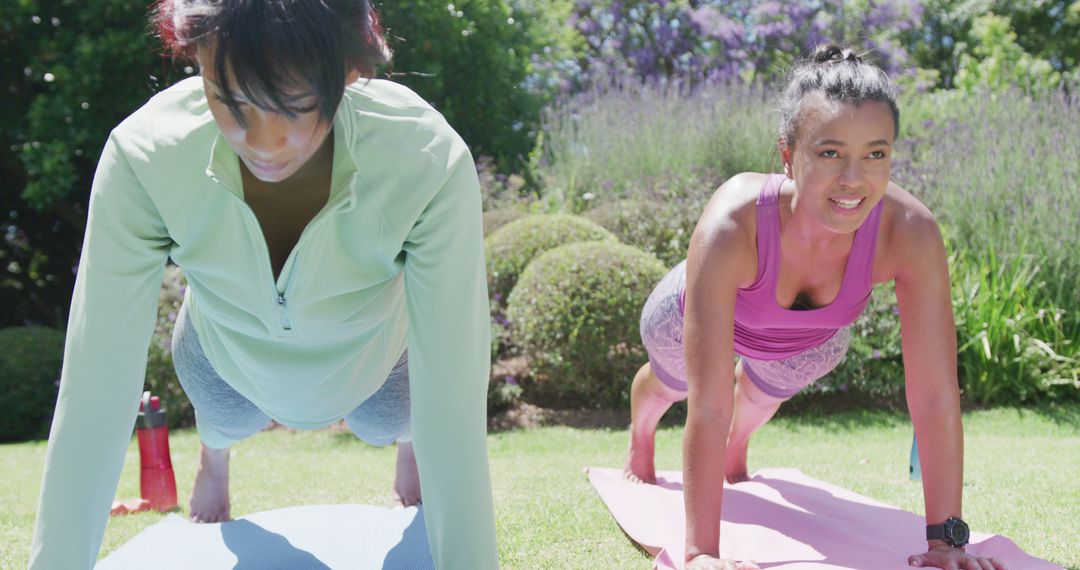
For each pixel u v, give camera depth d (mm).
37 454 6223
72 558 1949
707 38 12945
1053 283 7105
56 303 10875
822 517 3105
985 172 7539
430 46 9422
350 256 2023
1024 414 6453
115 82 8672
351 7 1572
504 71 10086
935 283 2518
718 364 2459
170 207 1918
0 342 7840
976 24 14070
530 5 11203
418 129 1957
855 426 6199
